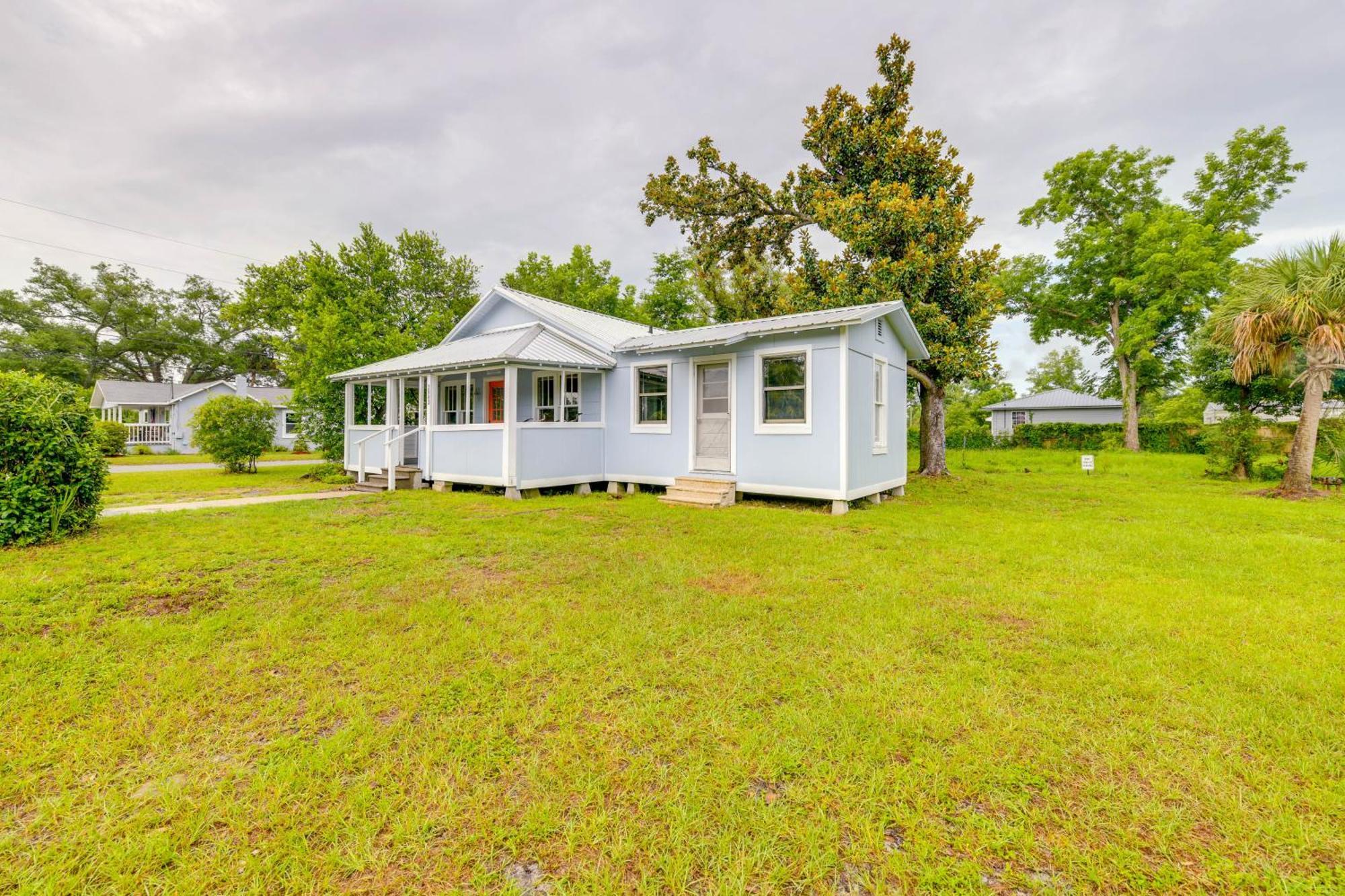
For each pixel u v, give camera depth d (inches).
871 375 402.3
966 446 1127.0
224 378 1756.9
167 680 119.0
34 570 196.9
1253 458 576.1
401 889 67.0
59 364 1432.1
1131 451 932.0
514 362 408.2
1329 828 76.8
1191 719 105.0
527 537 266.2
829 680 120.6
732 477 401.4
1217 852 73.0
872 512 361.1
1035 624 154.8
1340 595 182.7
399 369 488.1
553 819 78.4
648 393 450.0
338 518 319.3
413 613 159.8
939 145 557.9
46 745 94.7
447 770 89.1
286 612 160.9
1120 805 81.7
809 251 640.4
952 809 81.0
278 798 82.1
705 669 125.4
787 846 73.9
